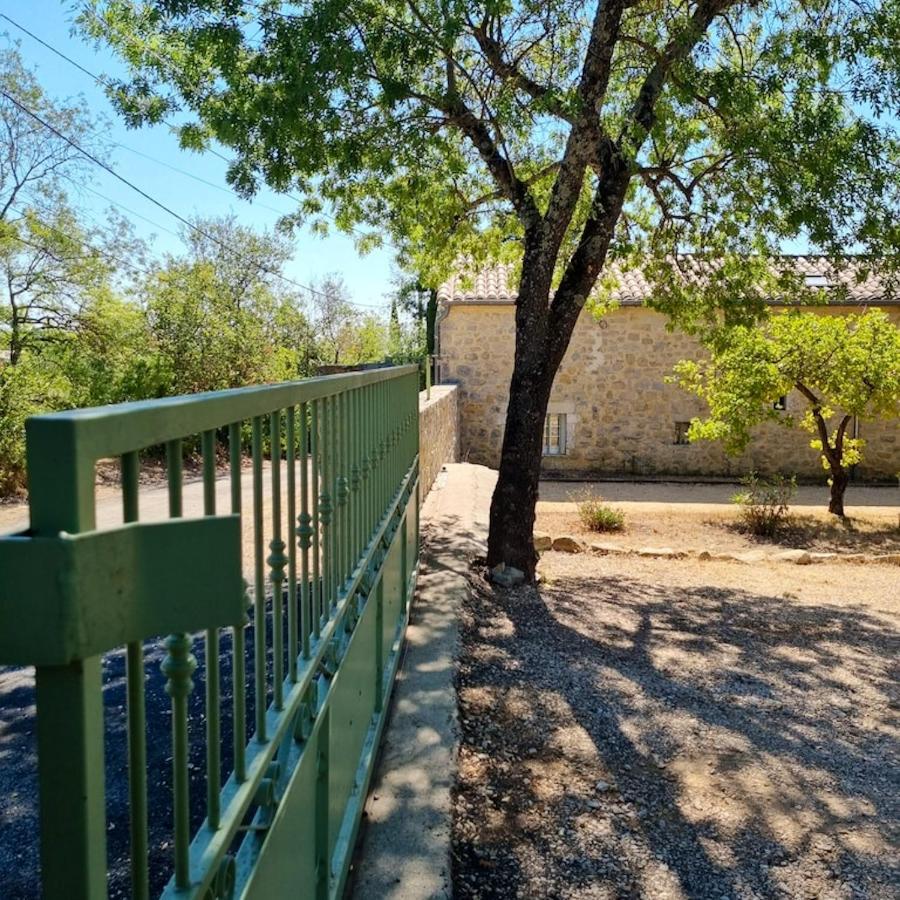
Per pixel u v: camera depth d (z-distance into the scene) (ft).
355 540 8.19
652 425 48.37
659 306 26.30
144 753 3.04
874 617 18.81
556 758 10.82
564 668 14.21
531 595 18.72
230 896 3.78
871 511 36.91
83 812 2.53
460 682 13.09
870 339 31.78
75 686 2.51
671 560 25.05
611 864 8.50
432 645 13.85
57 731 2.52
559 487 44.16
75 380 42.83
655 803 9.80
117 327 45.47
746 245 23.99
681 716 12.47
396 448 12.71
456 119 19.04
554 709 12.41
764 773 10.71
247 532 19.39
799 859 8.75
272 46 16.79
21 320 42.24
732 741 11.66
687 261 25.44
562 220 18.22
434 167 21.57
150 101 19.45
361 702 8.52
